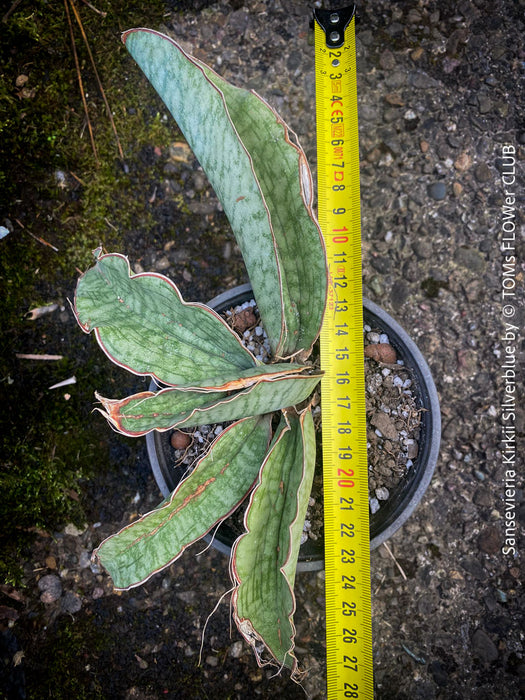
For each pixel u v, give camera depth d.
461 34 0.26
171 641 0.25
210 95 0.16
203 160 0.18
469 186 0.26
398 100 0.26
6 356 0.27
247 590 0.17
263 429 0.21
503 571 0.25
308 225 0.17
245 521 0.17
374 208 0.26
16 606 0.26
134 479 0.26
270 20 0.26
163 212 0.27
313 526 0.23
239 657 0.25
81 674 0.25
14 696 0.25
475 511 0.25
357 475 0.22
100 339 0.17
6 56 0.27
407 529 0.25
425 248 0.26
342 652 0.22
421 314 0.26
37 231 0.27
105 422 0.26
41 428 0.26
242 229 0.18
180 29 0.27
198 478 0.19
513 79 0.26
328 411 0.22
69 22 0.27
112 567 0.18
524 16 0.26
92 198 0.27
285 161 0.17
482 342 0.25
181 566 0.26
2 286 0.27
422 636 0.25
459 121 0.26
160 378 0.18
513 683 0.24
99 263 0.17
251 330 0.24
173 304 0.18
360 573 0.22
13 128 0.27
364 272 0.26
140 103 0.27
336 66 0.23
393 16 0.26
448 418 0.25
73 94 0.27
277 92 0.26
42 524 0.26
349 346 0.22
